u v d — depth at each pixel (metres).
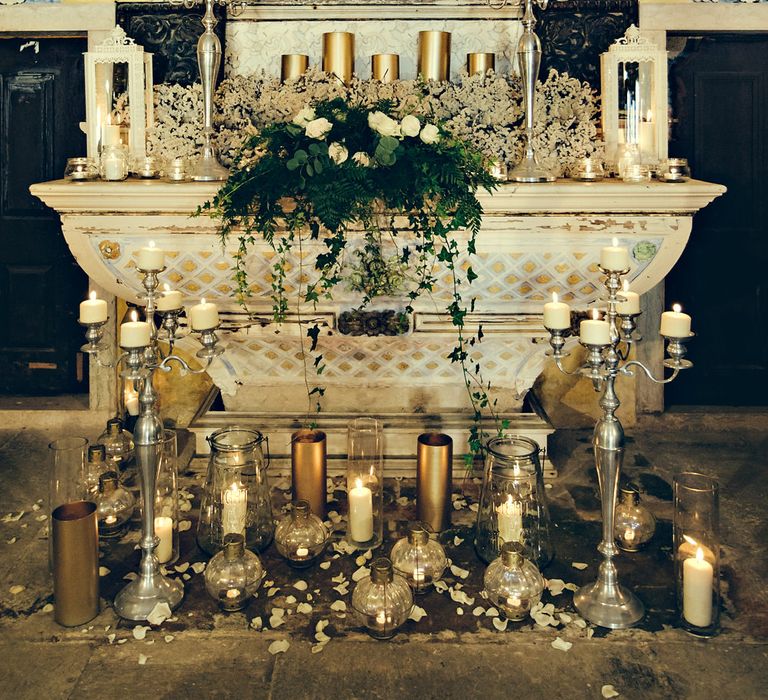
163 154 2.94
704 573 1.90
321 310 2.72
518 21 3.12
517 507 2.19
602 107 2.99
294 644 1.89
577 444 3.30
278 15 3.12
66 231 2.63
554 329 1.93
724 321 3.62
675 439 3.36
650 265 2.68
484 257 2.64
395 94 2.90
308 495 2.50
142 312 3.49
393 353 2.86
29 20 3.28
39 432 3.43
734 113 3.51
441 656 1.85
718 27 3.27
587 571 2.22
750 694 1.72
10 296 3.66
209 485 2.30
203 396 3.52
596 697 1.71
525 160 2.67
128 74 2.92
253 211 2.45
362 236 2.59
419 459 2.46
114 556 2.30
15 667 1.80
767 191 3.56
